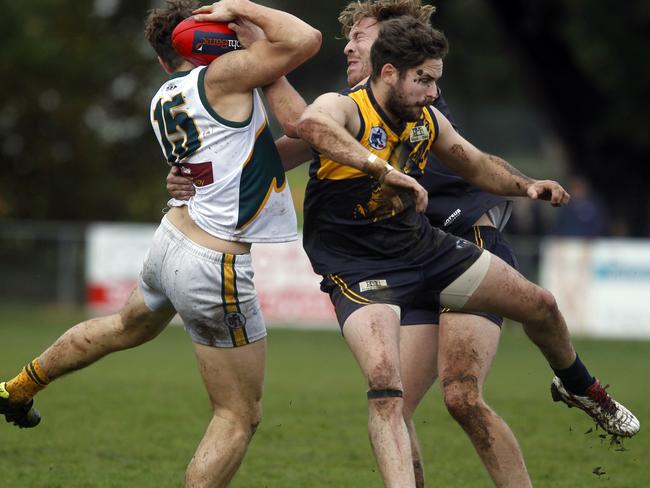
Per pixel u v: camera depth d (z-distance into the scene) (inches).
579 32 3090.6
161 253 683.4
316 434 1085.8
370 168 616.1
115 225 2785.4
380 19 727.7
